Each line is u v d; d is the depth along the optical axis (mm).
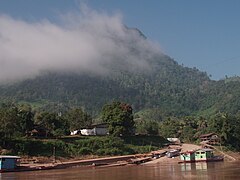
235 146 172375
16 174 95125
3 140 128375
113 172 92250
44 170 107938
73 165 120750
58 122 162250
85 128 183500
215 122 178375
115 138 161375
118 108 174750
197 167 99625
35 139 141125
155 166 111938
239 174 72250
